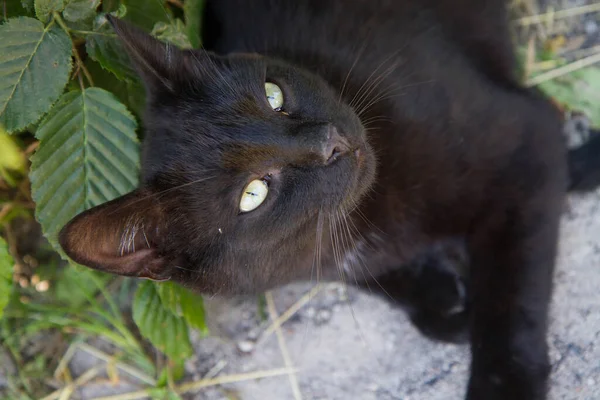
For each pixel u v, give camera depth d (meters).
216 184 0.54
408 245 0.63
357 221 0.61
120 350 0.69
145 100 0.59
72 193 0.57
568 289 0.65
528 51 0.70
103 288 0.68
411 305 0.66
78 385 0.69
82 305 0.69
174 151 0.55
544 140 0.61
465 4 0.65
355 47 0.62
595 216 0.66
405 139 0.61
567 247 0.66
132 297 0.69
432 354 0.66
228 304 0.69
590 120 0.68
